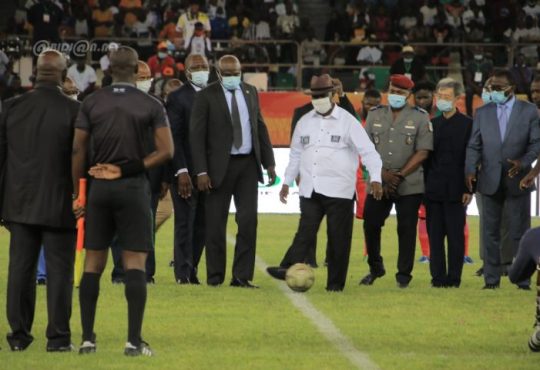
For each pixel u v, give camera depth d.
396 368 21.50
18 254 22.81
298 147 31.77
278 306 28.77
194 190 33.09
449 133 32.69
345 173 31.27
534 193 58.44
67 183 22.67
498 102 32.62
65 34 79.44
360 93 70.88
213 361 21.97
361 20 83.06
